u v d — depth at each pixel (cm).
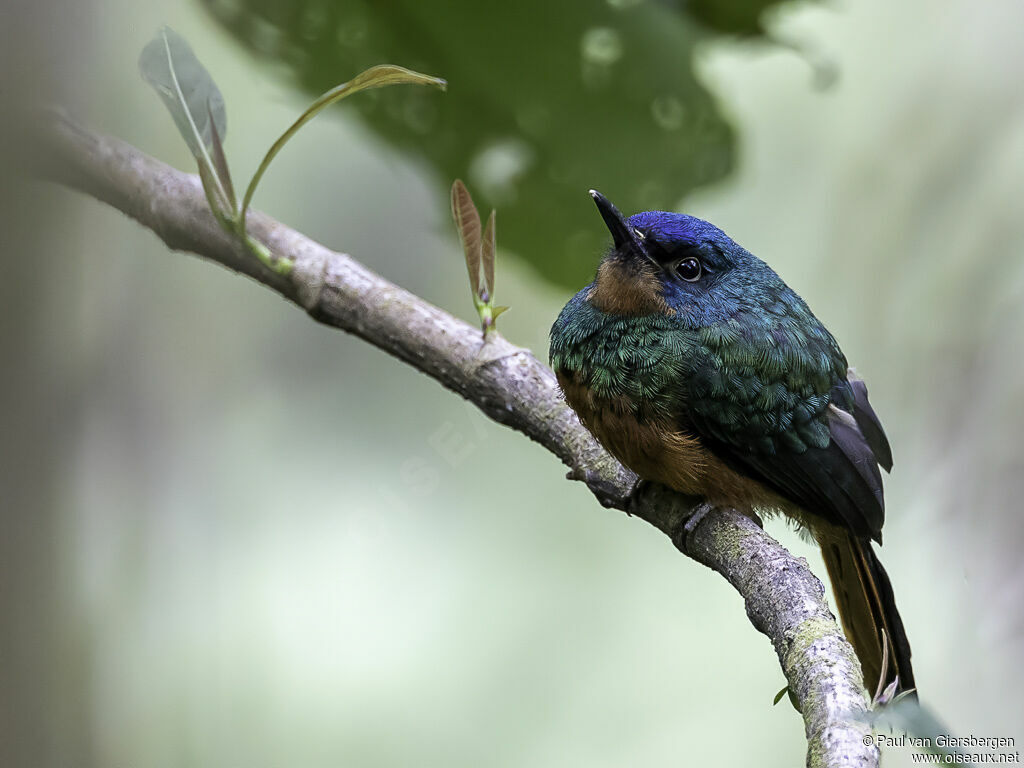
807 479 409
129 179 405
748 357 408
